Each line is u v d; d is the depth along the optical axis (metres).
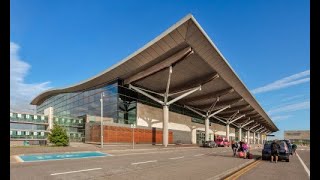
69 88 58.84
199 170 14.45
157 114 57.50
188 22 34.53
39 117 45.66
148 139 52.25
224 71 51.19
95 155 24.67
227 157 26.11
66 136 34.31
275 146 22.75
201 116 80.88
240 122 118.31
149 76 47.47
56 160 19.44
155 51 40.59
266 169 16.61
